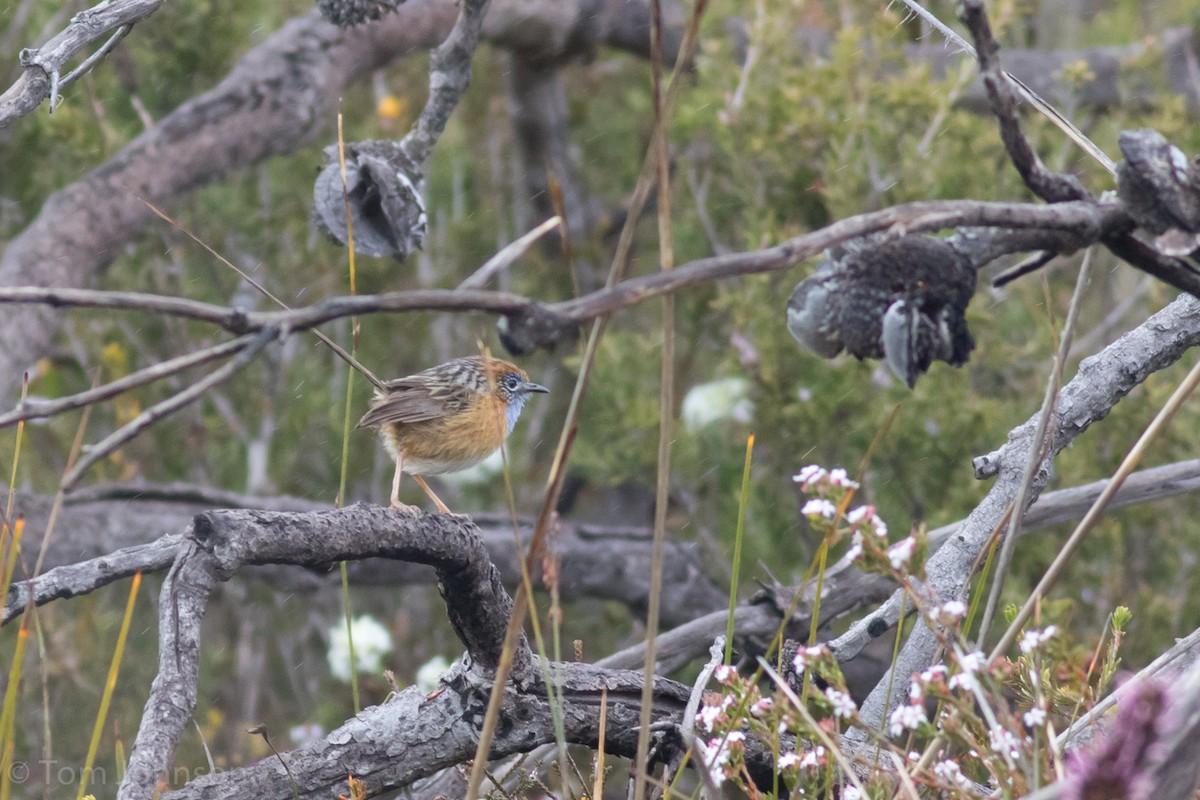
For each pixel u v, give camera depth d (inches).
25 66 239.9
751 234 479.8
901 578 175.0
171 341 588.1
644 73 649.0
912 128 511.8
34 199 575.5
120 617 534.6
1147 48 518.3
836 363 466.9
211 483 577.0
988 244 144.5
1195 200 133.2
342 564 236.7
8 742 194.5
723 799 200.8
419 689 227.1
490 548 443.2
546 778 297.0
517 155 631.2
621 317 602.9
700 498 520.4
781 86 493.0
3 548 197.0
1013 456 253.8
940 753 203.2
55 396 558.9
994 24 493.4
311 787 219.3
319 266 601.3
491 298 109.3
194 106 475.2
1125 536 486.6
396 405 319.6
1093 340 507.5
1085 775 133.7
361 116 658.8
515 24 546.3
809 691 178.9
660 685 233.9
